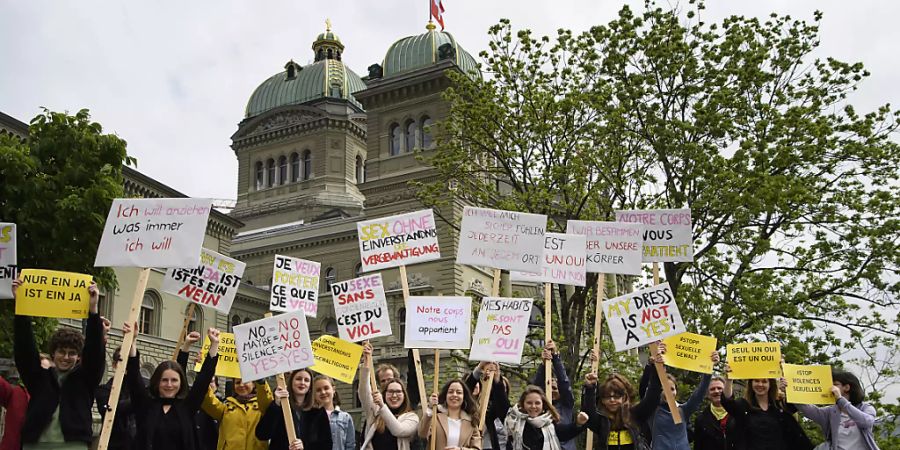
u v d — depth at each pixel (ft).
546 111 95.61
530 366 110.93
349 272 203.00
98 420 114.62
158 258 35.06
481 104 98.89
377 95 202.28
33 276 31.83
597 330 43.32
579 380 93.25
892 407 78.43
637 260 44.65
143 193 159.84
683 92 93.61
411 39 208.95
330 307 202.69
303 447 37.06
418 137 196.85
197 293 39.14
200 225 35.63
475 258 41.93
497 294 41.60
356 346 41.37
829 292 89.45
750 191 85.51
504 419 39.32
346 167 248.93
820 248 90.22
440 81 195.21
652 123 93.56
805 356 82.94
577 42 98.07
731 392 38.17
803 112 88.53
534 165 98.58
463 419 37.19
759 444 36.99
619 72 96.32
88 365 30.66
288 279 42.78
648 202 92.22
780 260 92.68
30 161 72.08
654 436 38.45
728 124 87.97
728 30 94.32
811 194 85.97
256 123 258.57
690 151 87.97
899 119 91.09
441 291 177.27
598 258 44.98
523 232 42.27
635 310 41.29
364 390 39.42
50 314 31.71
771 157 88.07
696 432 40.88
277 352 35.81
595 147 95.86
